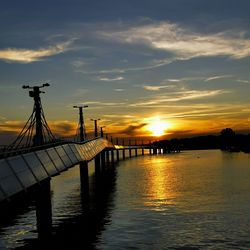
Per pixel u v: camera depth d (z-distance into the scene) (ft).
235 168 477.36
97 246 134.72
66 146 223.51
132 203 219.00
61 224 171.53
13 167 116.67
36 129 222.07
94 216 185.78
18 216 190.08
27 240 146.30
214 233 145.18
